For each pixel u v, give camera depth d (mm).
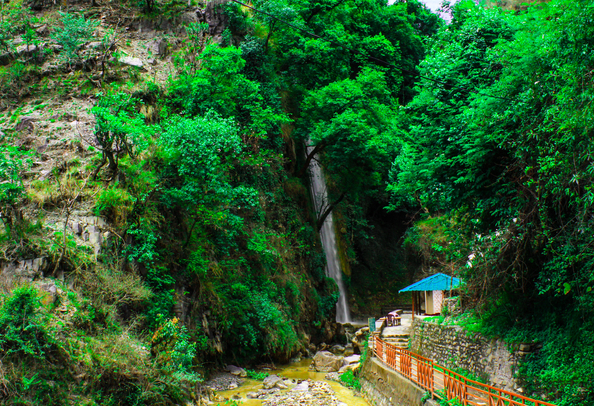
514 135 12047
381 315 37594
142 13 29422
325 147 30984
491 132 12320
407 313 34469
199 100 23688
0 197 14484
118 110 18484
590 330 10648
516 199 12367
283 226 28859
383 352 18859
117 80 24234
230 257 22984
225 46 28391
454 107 14070
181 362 15227
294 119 32000
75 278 14820
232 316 21703
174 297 18297
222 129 19359
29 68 23812
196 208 19656
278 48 32562
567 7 9688
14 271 13977
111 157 17734
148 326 16531
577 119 9039
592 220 10234
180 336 16062
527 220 11820
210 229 22062
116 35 26938
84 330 13586
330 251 35938
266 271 25016
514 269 12359
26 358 11422
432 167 14125
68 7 28859
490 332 13664
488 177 13109
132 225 17328
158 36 28422
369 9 38500
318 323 28781
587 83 9164
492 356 13305
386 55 36719
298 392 17922
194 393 15891
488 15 14742
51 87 23219
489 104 12195
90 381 12172
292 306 26438
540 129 10609
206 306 20562
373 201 41906
